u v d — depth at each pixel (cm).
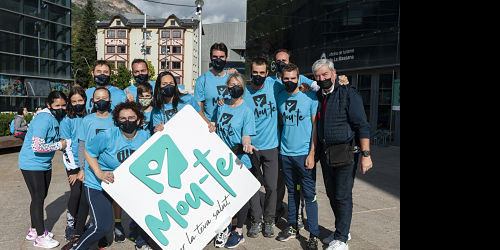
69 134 358
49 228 404
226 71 408
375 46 1225
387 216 455
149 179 299
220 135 370
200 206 320
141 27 5919
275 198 386
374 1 1216
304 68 1653
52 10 3716
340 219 323
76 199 359
